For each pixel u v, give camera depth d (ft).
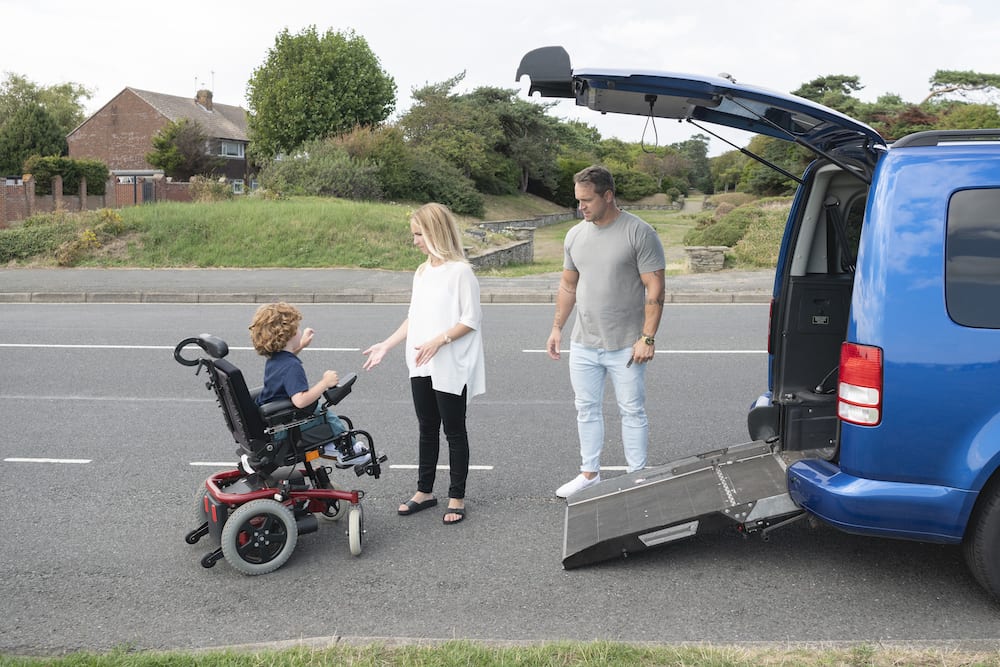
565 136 261.85
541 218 178.29
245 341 36.19
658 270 15.85
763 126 14.55
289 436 14.21
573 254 16.70
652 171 294.87
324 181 106.42
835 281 15.78
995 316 11.21
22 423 23.39
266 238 69.41
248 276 59.57
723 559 14.06
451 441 16.05
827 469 12.31
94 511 16.88
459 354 15.78
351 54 161.17
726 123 14.80
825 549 14.33
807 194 15.57
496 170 183.52
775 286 16.47
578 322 16.84
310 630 12.00
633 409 16.55
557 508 16.74
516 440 21.47
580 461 19.74
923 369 11.30
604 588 13.11
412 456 20.40
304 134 157.17
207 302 51.13
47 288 54.03
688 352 32.19
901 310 11.36
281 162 111.34
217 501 13.98
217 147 192.03
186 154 164.35
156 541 15.37
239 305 49.32
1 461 20.08
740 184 162.40
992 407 11.17
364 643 10.91
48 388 27.45
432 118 163.94
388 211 78.79
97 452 20.76
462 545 14.99
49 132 188.44
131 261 66.54
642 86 12.96
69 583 13.66
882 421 11.46
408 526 15.99
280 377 14.10
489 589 13.19
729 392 25.93
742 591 12.86
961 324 11.24
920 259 11.37
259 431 13.91
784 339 15.98
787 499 13.12
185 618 12.44
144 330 39.11
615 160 292.20
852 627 11.62
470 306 15.70
